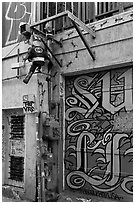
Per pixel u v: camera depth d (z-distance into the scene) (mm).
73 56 6309
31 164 6477
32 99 6547
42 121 6230
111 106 5891
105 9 6152
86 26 5691
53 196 6059
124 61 5484
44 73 6602
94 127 6141
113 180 5758
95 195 6012
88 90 6312
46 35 6426
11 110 7520
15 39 7738
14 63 7094
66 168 6535
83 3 6500
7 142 7590
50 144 6480
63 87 6629
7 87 7480
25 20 7535
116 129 5785
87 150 6223
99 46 5879
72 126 6520
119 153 5703
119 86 5797
